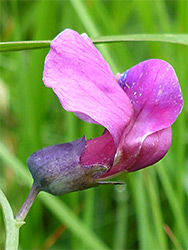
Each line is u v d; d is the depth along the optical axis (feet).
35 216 0.39
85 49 0.24
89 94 0.24
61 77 0.24
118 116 0.24
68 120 0.40
